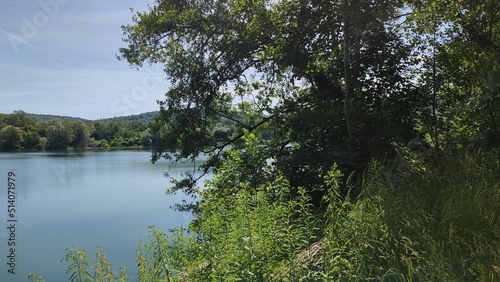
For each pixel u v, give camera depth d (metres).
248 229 4.30
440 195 5.19
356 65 9.85
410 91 9.71
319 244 4.69
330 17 10.24
